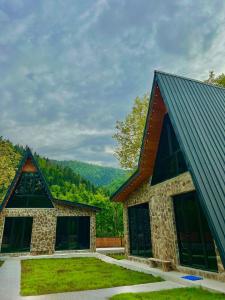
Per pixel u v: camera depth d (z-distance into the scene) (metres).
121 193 15.20
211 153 8.12
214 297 6.10
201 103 10.61
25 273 11.30
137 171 12.86
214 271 7.91
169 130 11.47
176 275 8.90
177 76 11.57
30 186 21.44
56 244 20.86
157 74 11.03
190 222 9.45
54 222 20.92
